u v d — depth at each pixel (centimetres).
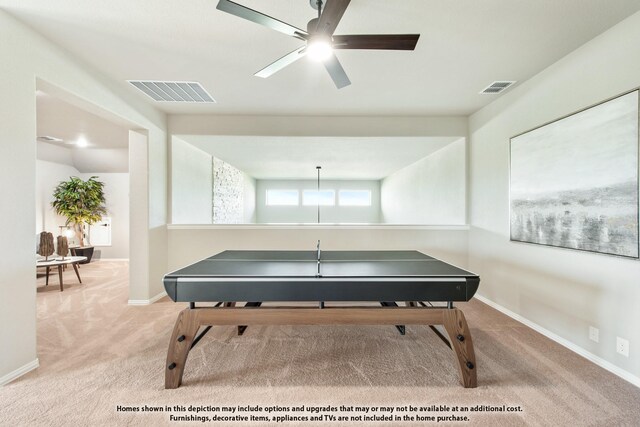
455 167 429
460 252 400
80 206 621
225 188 653
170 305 351
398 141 424
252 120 392
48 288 431
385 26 203
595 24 200
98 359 226
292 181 941
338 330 279
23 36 201
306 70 267
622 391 185
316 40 163
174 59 250
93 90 265
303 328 283
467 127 395
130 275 354
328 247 405
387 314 202
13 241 196
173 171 402
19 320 200
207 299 194
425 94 321
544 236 263
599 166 211
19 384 192
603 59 209
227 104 354
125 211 695
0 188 189
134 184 353
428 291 196
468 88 305
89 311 330
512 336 264
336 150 499
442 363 221
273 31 209
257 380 200
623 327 198
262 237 404
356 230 405
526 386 192
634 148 188
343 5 138
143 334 270
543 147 264
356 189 943
